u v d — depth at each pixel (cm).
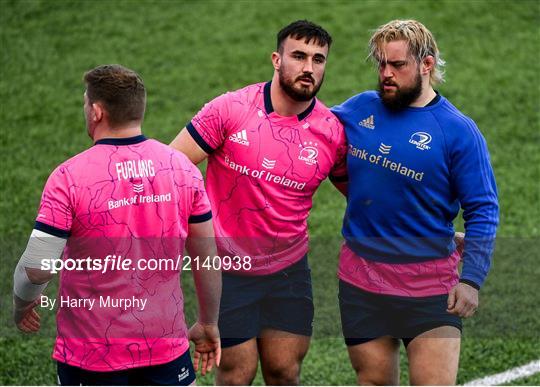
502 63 3722
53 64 3684
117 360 1328
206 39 3881
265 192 1585
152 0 4178
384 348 1591
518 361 2069
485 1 4131
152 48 3816
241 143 1571
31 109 3394
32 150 3148
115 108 1301
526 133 3297
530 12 4075
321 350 2105
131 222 1304
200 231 1377
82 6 4103
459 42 3859
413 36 1498
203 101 3475
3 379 1978
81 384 1338
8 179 2962
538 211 2836
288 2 4147
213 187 1619
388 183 1548
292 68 1516
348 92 3509
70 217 1278
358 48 3806
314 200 2883
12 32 3894
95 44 3828
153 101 3472
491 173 1534
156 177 1316
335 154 1597
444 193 1543
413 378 1548
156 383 1359
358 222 1588
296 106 1568
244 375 1658
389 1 4138
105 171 1291
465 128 1517
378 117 1562
